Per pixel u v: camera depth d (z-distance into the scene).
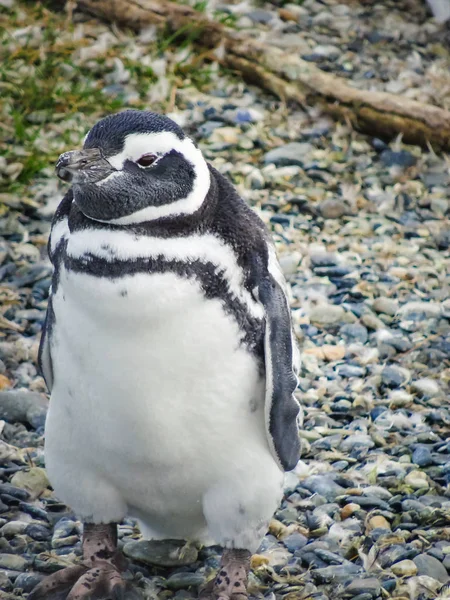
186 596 13.73
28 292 21.00
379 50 31.25
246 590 13.12
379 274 22.33
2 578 13.81
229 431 12.18
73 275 11.46
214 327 11.62
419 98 28.84
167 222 11.46
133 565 14.25
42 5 30.91
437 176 26.16
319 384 18.75
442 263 22.92
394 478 16.09
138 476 12.68
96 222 11.50
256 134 26.95
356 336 20.22
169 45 29.83
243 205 12.33
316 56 30.45
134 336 11.48
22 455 16.45
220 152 26.16
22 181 24.20
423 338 20.27
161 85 27.92
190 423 12.01
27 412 17.36
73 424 12.45
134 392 11.76
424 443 17.16
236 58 29.09
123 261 11.30
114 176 11.30
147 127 11.48
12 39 28.59
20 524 14.88
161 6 30.02
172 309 11.38
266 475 12.55
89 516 13.35
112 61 28.73
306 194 25.03
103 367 11.73
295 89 28.14
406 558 14.30
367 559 14.26
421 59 31.05
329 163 26.20
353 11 33.28
